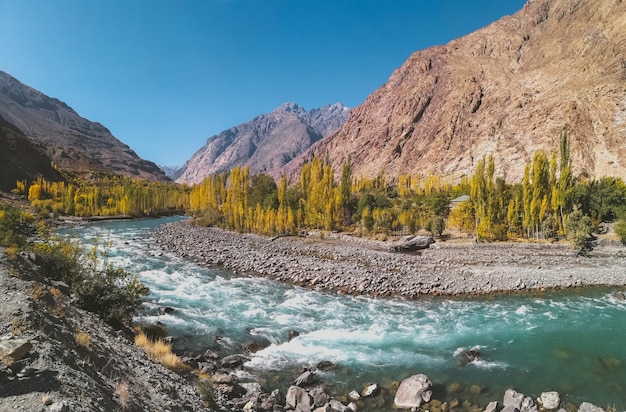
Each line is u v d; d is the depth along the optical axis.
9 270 11.86
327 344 18.59
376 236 61.22
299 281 31.45
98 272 17.08
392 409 12.73
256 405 11.98
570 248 46.75
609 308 25.50
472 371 15.87
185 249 47.28
